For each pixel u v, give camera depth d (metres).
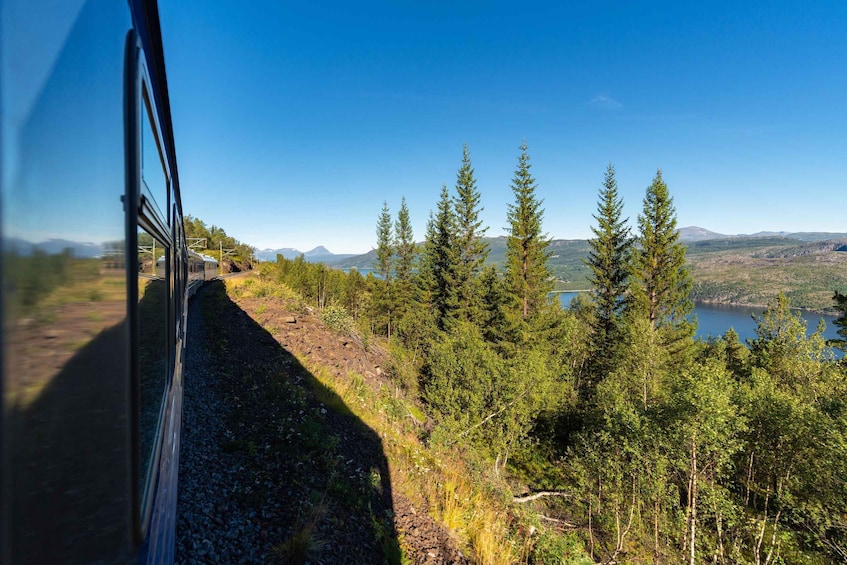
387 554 5.04
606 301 25.48
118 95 1.14
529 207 25.47
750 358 23.33
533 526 8.36
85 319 0.84
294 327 13.53
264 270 43.12
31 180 0.59
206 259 28.25
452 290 30.38
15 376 0.53
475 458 10.80
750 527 9.80
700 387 9.91
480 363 13.12
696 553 9.89
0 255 0.47
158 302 2.15
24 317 0.56
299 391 8.34
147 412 1.60
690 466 10.04
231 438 6.09
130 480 1.18
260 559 3.96
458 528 6.69
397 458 8.00
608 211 25.47
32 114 0.59
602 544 10.39
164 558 2.06
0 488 0.50
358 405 9.55
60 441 0.73
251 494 4.91
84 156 0.84
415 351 21.06
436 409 13.10
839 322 21.81
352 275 43.72
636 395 15.70
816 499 9.97
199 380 7.91
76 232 0.79
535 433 17.02
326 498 5.40
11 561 0.54
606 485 11.05
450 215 32.69
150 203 1.74
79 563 0.83
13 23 0.54
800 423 10.76
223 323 12.52
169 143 3.38
